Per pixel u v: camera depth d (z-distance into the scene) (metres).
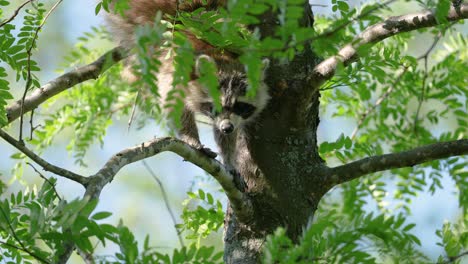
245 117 11.27
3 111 8.61
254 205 9.93
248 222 9.88
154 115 10.95
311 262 6.55
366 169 9.86
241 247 9.84
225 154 13.27
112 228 6.13
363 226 6.95
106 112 13.73
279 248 6.44
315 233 6.91
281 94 10.14
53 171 7.66
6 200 6.97
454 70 13.18
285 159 10.12
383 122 14.03
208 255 6.27
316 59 10.40
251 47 6.01
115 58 11.08
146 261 6.17
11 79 17.41
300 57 10.27
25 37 8.72
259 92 10.26
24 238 6.77
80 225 6.05
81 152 13.72
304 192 10.05
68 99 13.99
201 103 13.30
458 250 7.90
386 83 13.73
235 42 7.90
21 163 12.76
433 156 9.52
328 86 11.83
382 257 7.27
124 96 13.86
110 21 13.50
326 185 10.07
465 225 8.98
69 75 10.79
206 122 13.98
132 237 6.21
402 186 13.48
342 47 7.78
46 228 6.29
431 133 14.64
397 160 9.69
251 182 10.07
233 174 9.90
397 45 12.88
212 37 7.91
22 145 7.59
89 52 13.88
